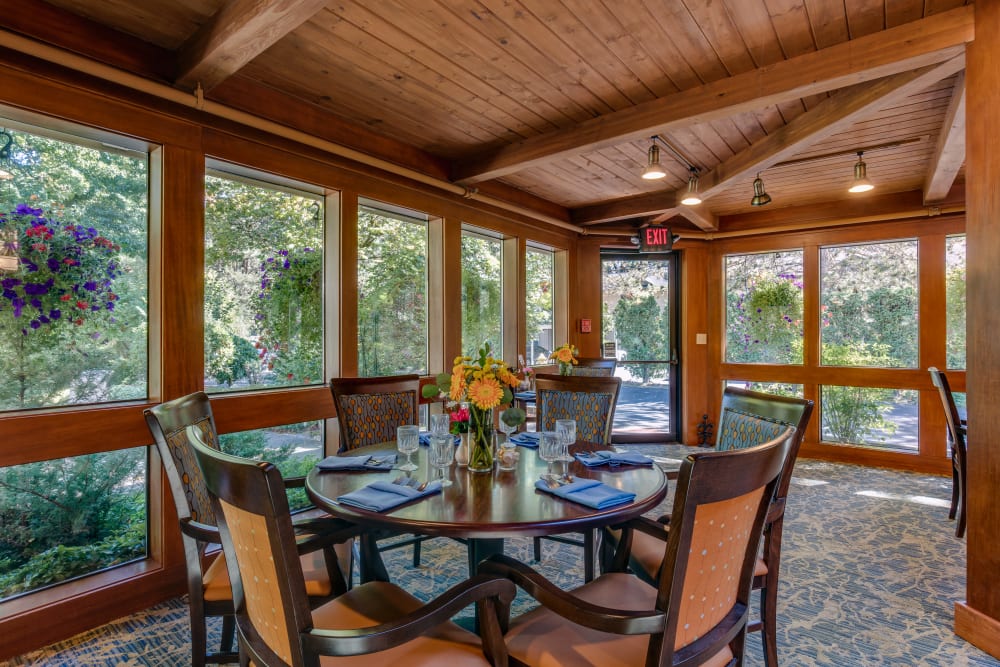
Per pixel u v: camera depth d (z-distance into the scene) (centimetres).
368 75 246
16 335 201
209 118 243
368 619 132
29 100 192
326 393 297
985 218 193
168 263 231
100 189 222
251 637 115
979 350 196
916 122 299
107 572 220
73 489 214
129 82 209
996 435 191
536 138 321
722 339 545
